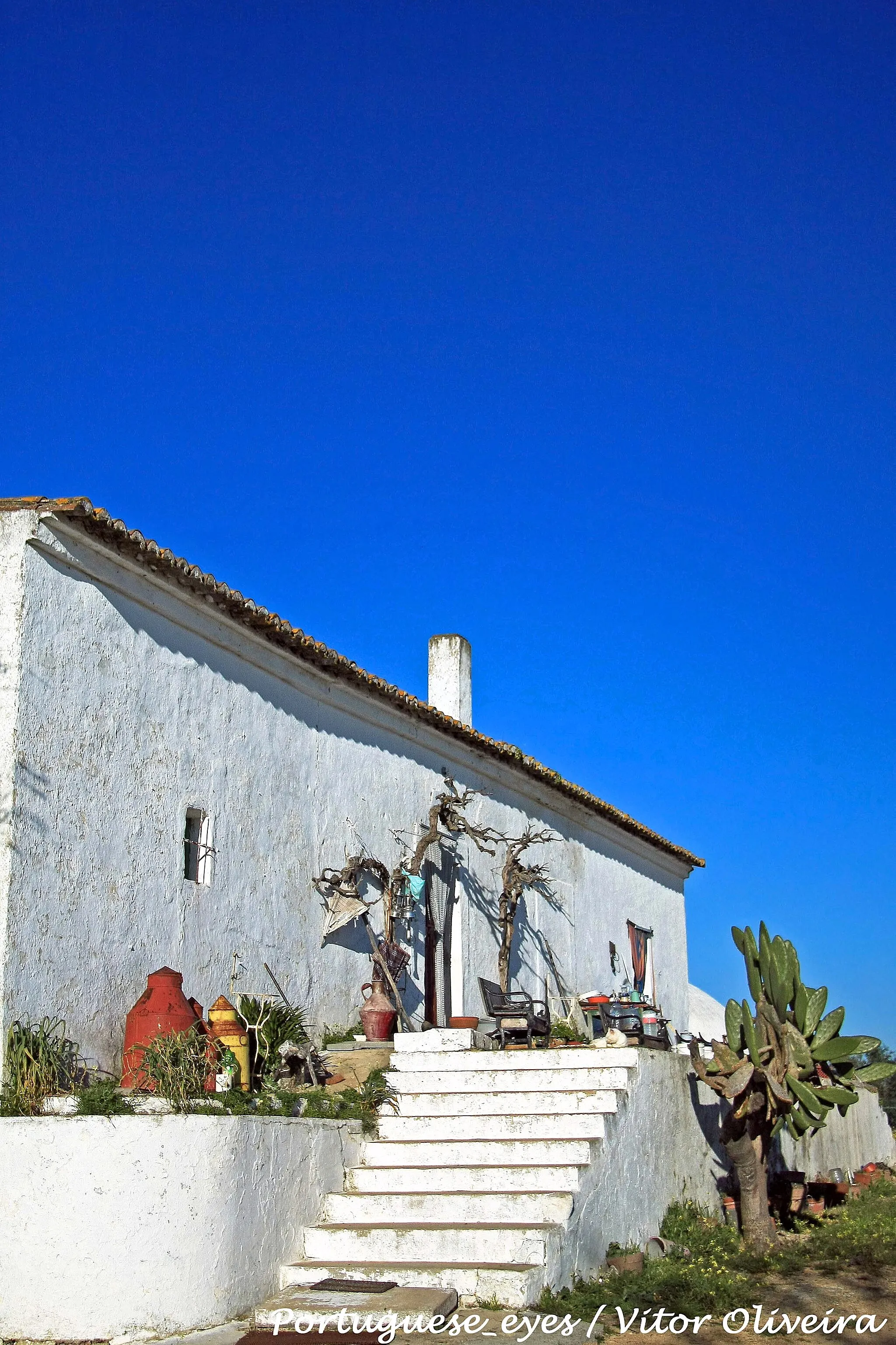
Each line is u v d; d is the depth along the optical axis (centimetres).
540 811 1892
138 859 995
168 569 1032
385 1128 991
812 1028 1077
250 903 1148
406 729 1499
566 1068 1041
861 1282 907
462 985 1560
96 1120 744
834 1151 1720
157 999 941
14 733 877
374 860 1381
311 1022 1221
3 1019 832
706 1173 1170
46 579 925
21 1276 726
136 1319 716
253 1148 801
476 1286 769
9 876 853
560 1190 868
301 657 1259
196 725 1098
